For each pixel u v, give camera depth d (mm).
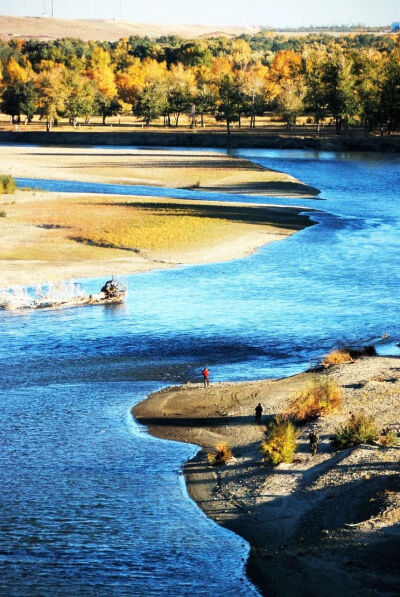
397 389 66375
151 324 94312
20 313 100625
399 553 39156
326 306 102812
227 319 96438
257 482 49594
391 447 53188
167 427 60594
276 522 44250
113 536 42875
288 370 76812
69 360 80312
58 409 64812
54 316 98875
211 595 36750
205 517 45375
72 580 38188
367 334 90000
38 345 85812
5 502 47188
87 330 91938
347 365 76875
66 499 47688
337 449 54062
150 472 52062
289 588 37125
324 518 44062
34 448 56031
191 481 50562
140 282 116500
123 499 47781
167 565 39719
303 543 41438
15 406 65625
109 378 74188
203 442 57344
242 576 38469
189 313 99375
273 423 57625
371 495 45938
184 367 78062
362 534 41438
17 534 43125
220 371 76688
